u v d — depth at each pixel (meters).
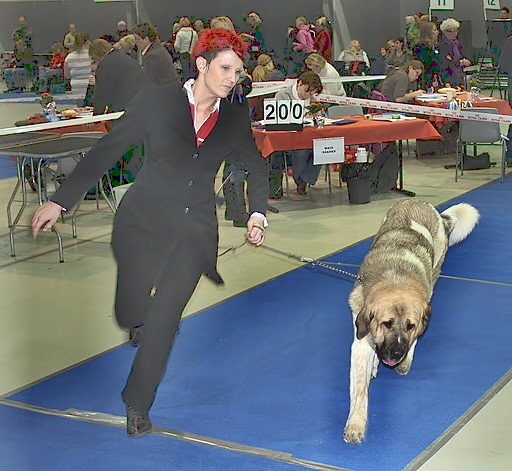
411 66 9.69
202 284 5.39
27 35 12.79
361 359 3.38
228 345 4.31
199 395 3.69
